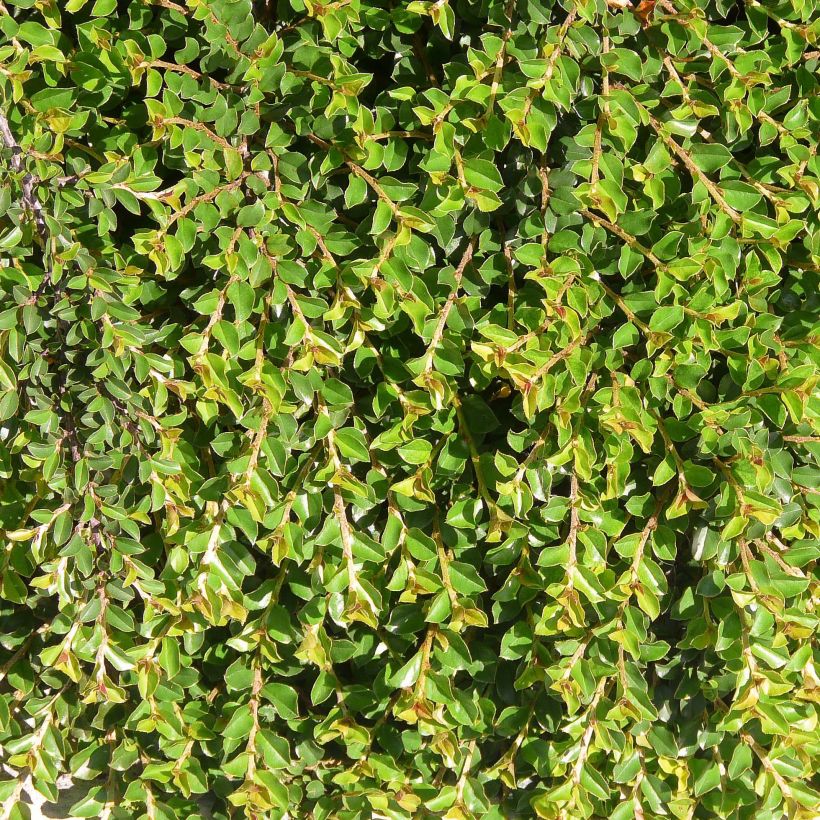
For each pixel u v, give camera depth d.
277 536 0.90
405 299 0.89
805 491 0.92
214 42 0.89
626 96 0.89
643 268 0.92
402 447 0.90
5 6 0.92
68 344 0.90
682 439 0.91
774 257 0.91
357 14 0.89
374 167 0.90
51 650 0.91
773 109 0.91
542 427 0.91
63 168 0.92
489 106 0.89
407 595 0.90
